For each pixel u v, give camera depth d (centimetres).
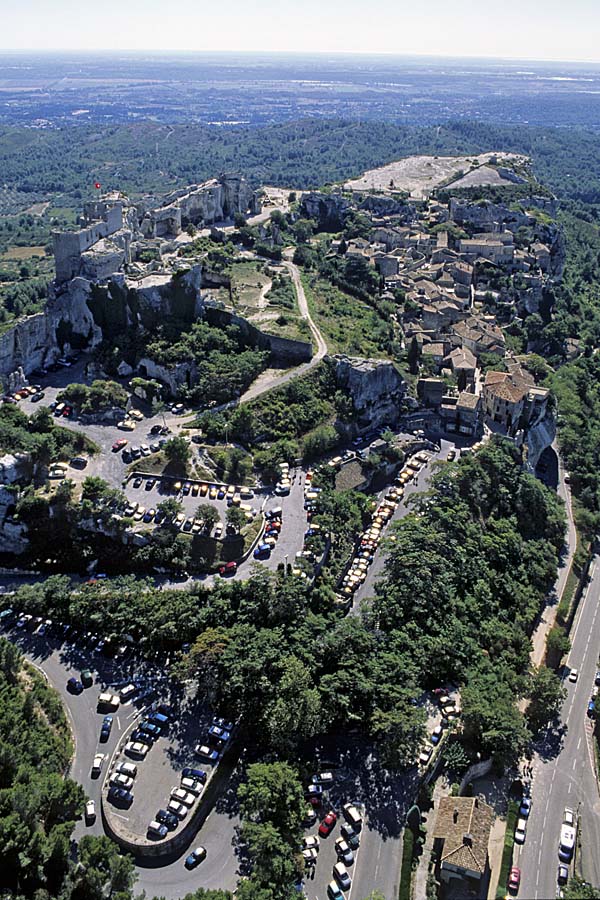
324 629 19312
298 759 17275
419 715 17175
